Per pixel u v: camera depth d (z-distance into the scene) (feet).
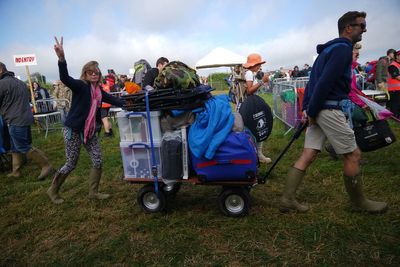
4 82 15.78
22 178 17.44
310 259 8.38
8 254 9.76
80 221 11.57
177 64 11.38
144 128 10.94
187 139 10.66
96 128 12.67
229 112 10.44
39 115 29.73
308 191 12.51
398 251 8.34
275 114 29.76
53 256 9.46
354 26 9.33
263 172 15.05
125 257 9.08
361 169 14.11
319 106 9.41
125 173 11.47
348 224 9.80
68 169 12.92
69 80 11.39
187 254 9.03
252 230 9.97
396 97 23.81
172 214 11.44
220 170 10.29
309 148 10.46
